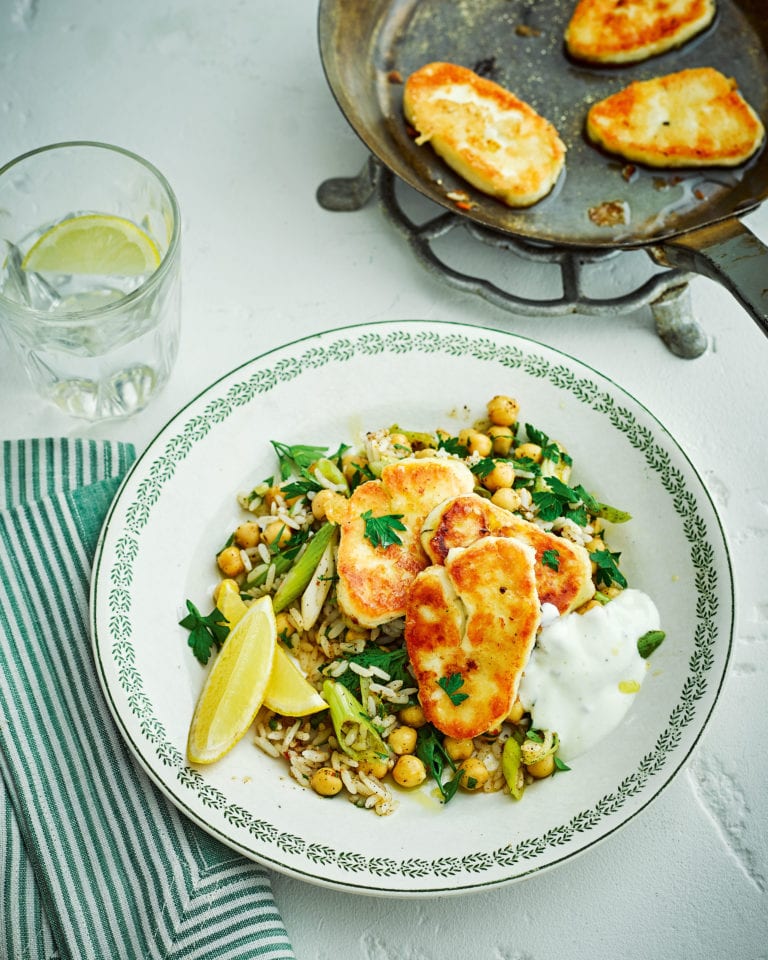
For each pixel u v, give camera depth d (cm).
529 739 60
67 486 67
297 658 63
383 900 61
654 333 74
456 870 57
